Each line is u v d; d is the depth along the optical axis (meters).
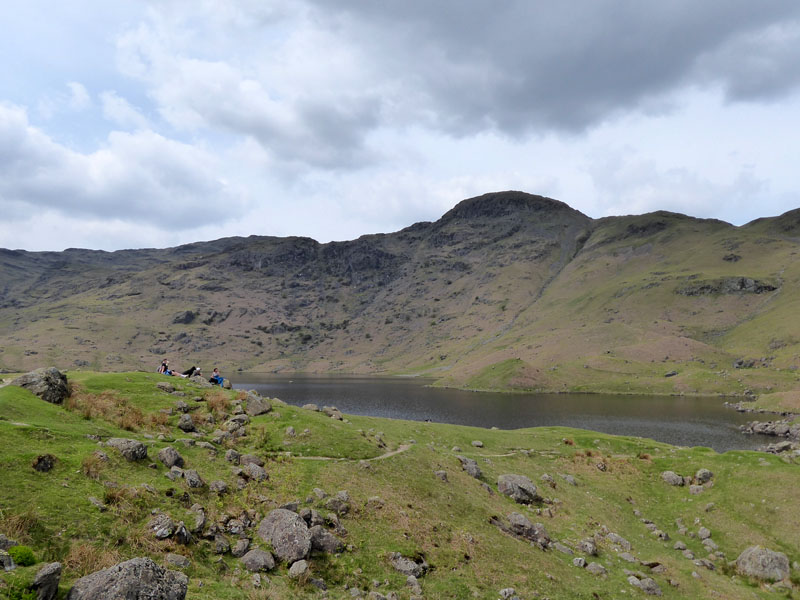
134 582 15.44
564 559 34.16
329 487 32.19
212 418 41.62
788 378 195.38
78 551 18.52
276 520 26.06
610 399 187.25
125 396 42.28
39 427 27.00
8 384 35.09
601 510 46.72
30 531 18.64
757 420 134.88
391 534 29.12
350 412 152.62
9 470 21.61
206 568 21.36
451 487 39.12
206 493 27.25
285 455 36.38
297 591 22.06
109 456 26.39
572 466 59.19
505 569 29.45
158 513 23.30
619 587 31.34
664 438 110.06
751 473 52.88
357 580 24.41
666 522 48.38
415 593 24.44
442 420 135.50
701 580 35.16
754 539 42.72
